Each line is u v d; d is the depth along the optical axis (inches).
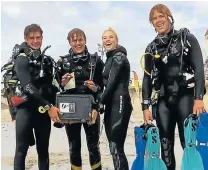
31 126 174.6
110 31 173.8
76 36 180.1
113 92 170.1
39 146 178.7
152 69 165.3
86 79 182.5
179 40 158.4
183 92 160.1
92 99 176.2
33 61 170.2
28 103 172.2
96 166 190.2
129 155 270.2
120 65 166.2
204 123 150.2
